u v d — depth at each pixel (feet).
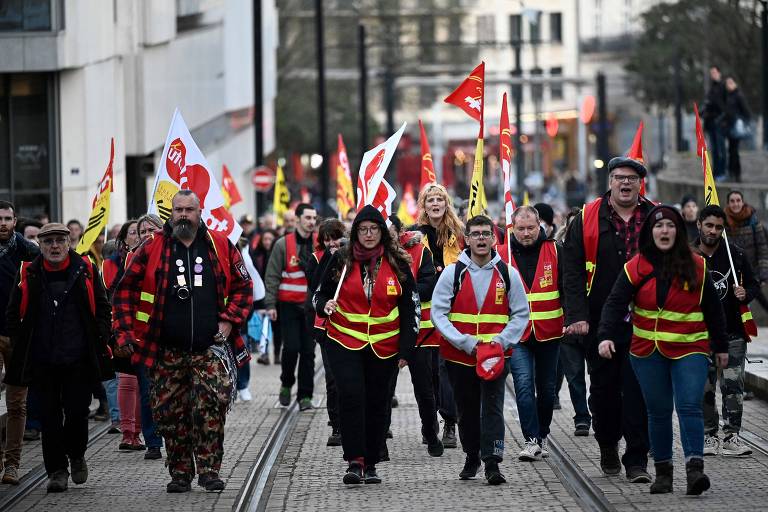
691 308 70.79
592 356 77.66
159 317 74.38
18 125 200.44
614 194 76.48
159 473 82.58
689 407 70.54
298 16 500.74
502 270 75.97
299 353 111.45
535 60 488.02
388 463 85.40
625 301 71.72
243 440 95.09
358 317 75.46
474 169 90.22
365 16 544.21
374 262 75.41
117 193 220.02
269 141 403.75
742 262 86.48
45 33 193.47
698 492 70.59
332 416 92.43
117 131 220.02
